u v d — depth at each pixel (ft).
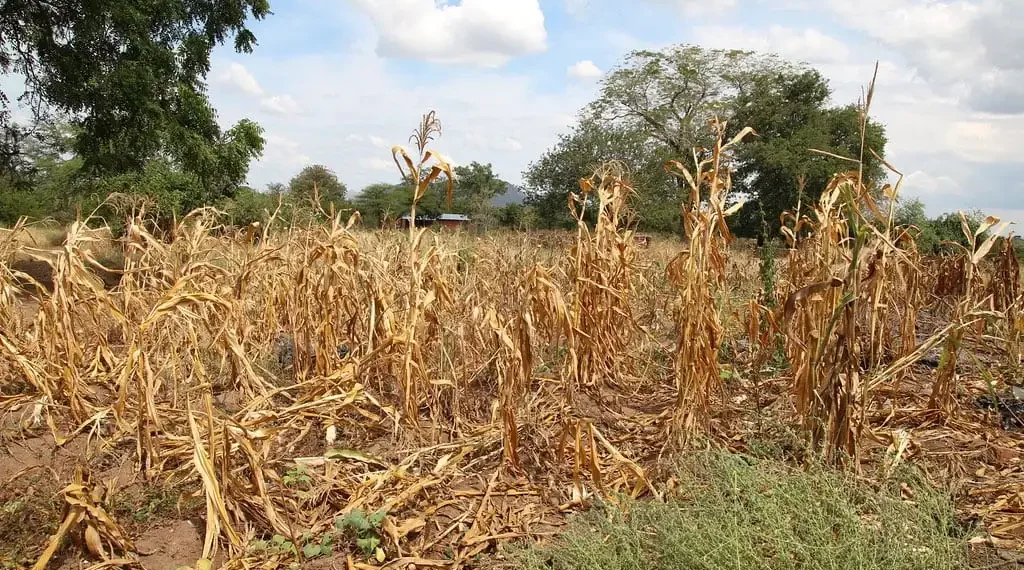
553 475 13.61
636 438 15.65
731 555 8.51
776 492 9.91
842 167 96.94
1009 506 11.37
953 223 51.34
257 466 11.16
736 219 105.60
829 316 14.23
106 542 10.64
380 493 12.47
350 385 15.57
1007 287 25.53
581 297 18.74
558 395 17.94
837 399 12.71
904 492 11.72
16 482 12.53
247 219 58.85
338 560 10.69
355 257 17.62
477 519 11.85
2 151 50.16
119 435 13.47
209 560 10.18
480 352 18.52
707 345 14.32
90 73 46.98
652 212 96.22
